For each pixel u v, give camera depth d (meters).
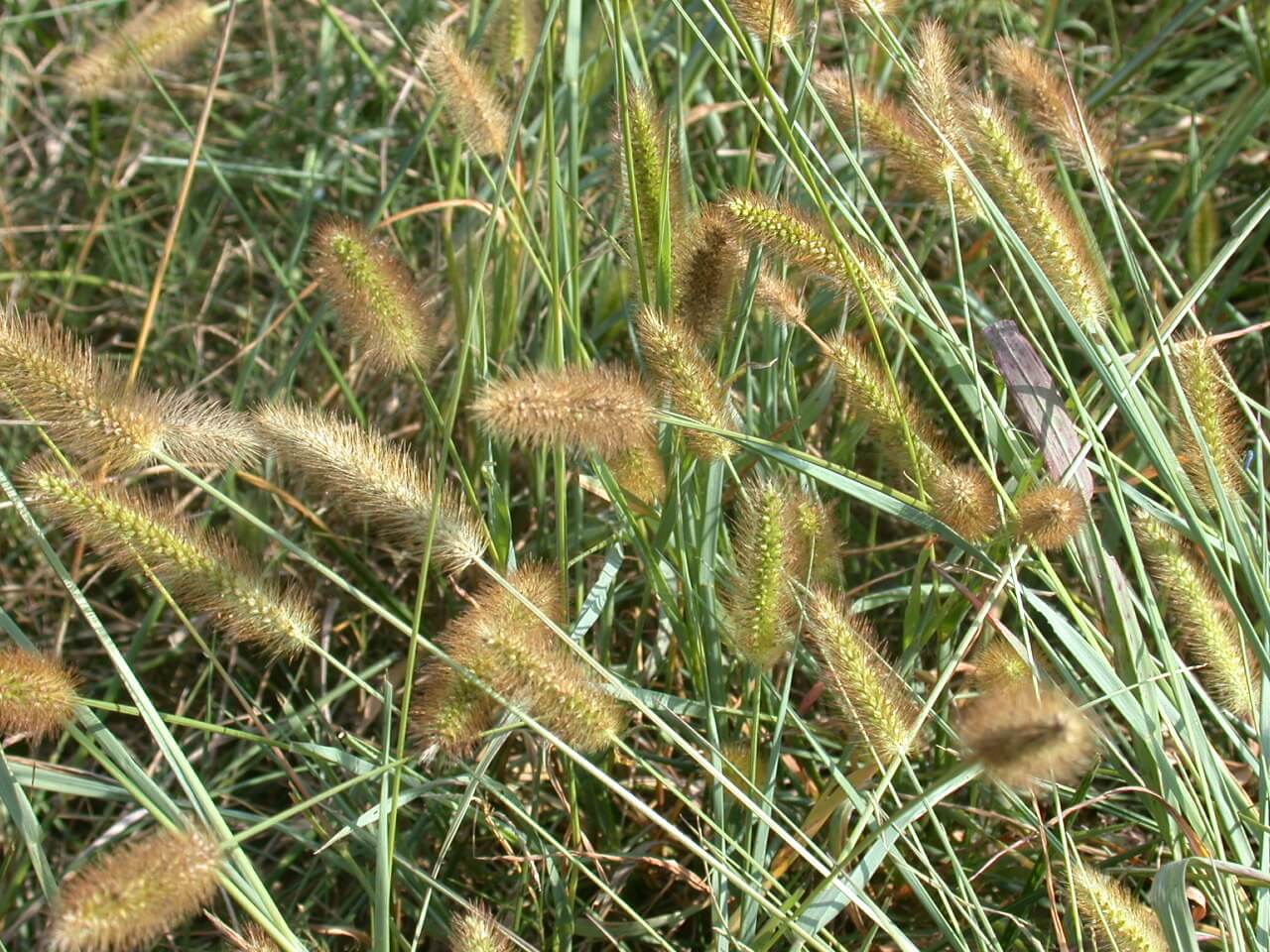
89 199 1.09
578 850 0.78
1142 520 0.77
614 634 0.90
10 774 0.71
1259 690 0.78
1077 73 1.11
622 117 0.75
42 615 0.96
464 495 0.80
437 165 1.04
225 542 0.72
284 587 0.93
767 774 0.76
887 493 0.75
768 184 0.90
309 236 1.03
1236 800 0.74
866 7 0.77
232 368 1.04
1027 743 0.62
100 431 0.70
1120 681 0.73
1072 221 0.76
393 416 0.99
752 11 0.77
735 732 0.83
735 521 0.85
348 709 0.91
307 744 0.74
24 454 0.97
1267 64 0.98
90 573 0.96
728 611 0.78
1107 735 0.78
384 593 0.91
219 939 0.83
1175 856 0.72
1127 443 0.89
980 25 1.12
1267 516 0.82
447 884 0.82
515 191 0.81
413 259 1.03
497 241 0.91
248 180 1.08
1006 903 0.79
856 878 0.71
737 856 0.78
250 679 0.92
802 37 0.87
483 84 0.82
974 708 0.64
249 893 0.68
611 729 0.71
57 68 1.17
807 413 0.84
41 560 0.96
